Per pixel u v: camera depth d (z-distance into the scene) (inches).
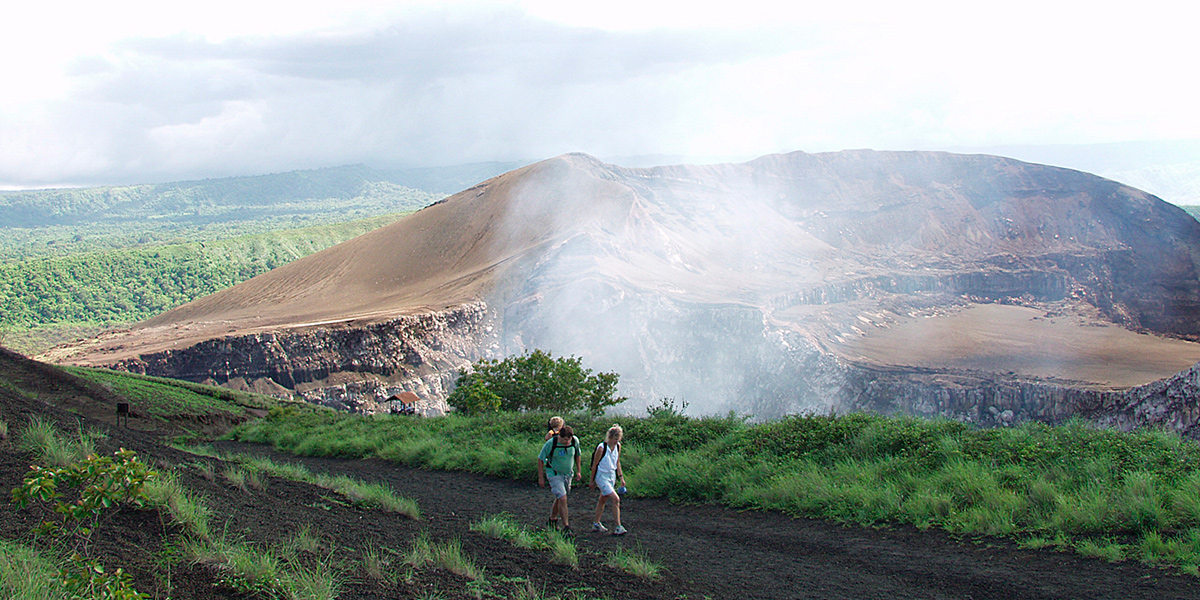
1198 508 314.5
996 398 4033.0
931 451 450.6
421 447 724.0
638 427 656.4
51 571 191.6
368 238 7790.4
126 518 250.4
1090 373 4576.8
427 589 248.7
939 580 289.9
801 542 359.3
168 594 203.3
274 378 4087.1
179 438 938.1
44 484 205.5
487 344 4864.7
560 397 1473.9
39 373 1162.0
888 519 382.0
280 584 219.5
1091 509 334.6
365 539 307.6
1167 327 6889.8
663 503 481.4
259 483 398.0
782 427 556.1
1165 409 2677.2
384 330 4392.2
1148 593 257.8
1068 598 259.8
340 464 714.2
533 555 321.1
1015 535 334.6
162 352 4042.8
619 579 290.2
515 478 600.4
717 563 325.1
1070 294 7440.9
